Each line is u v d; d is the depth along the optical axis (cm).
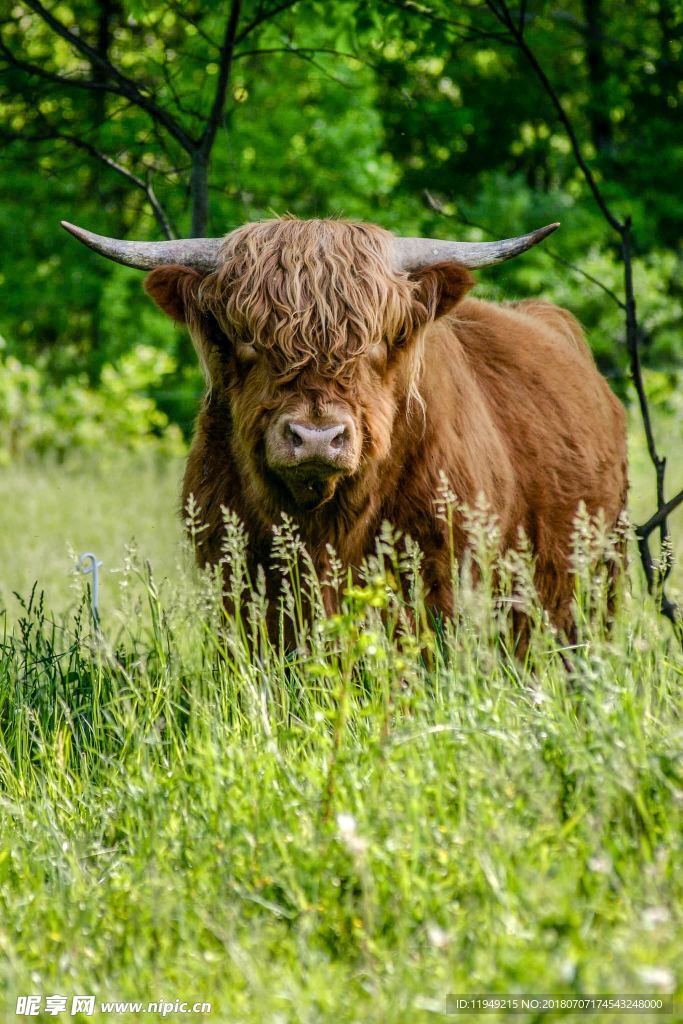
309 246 1022
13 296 3728
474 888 658
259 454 1028
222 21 1658
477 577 1109
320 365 996
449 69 2920
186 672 994
